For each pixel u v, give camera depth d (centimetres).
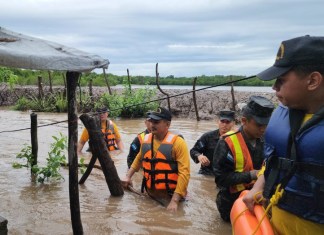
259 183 302
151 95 1817
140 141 668
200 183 708
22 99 2223
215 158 506
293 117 240
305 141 230
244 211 305
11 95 2461
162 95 1869
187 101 1797
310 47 227
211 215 555
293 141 237
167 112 596
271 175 257
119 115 1795
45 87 2434
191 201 612
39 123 1597
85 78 2666
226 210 519
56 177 732
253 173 483
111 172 628
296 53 229
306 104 235
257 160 493
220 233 497
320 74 228
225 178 496
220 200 525
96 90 2189
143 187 633
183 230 505
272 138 256
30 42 456
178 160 587
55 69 382
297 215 242
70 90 455
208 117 1677
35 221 530
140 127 1469
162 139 602
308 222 241
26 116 1892
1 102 2472
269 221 275
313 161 229
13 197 624
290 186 242
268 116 477
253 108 479
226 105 1709
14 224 519
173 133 607
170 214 556
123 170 795
